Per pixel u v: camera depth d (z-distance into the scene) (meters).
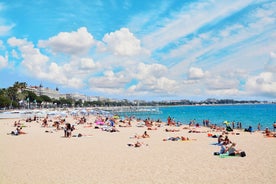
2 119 88.62
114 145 31.38
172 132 47.50
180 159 22.61
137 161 22.06
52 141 35.25
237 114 126.44
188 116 122.00
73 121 80.38
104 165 20.69
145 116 138.38
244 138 37.31
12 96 164.75
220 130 50.19
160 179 16.56
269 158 22.34
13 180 16.75
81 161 22.30
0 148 29.53
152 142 33.75
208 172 18.05
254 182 15.65
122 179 16.72
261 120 84.75
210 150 27.03
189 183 15.67
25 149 28.70
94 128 56.12
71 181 16.41
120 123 70.81
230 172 17.98
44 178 17.14
